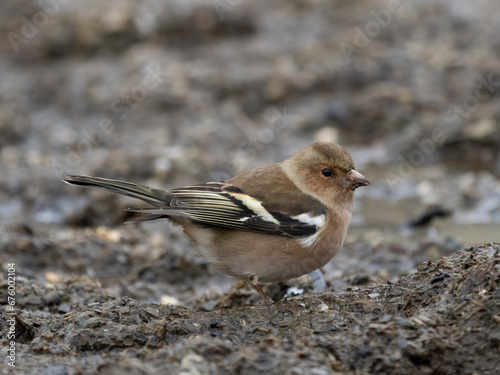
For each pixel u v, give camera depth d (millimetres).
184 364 6031
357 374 6242
